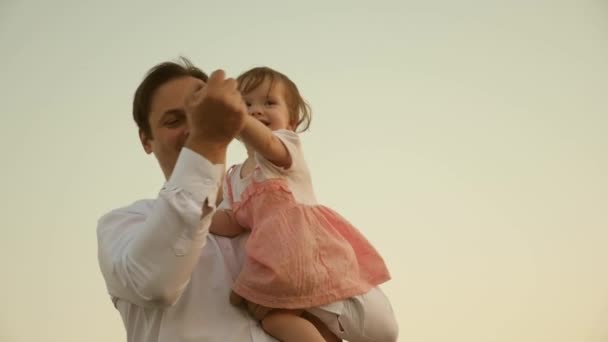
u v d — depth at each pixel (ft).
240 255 5.61
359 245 5.84
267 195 5.44
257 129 5.06
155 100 5.69
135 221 5.23
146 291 4.48
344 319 5.30
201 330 5.01
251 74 6.66
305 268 5.14
